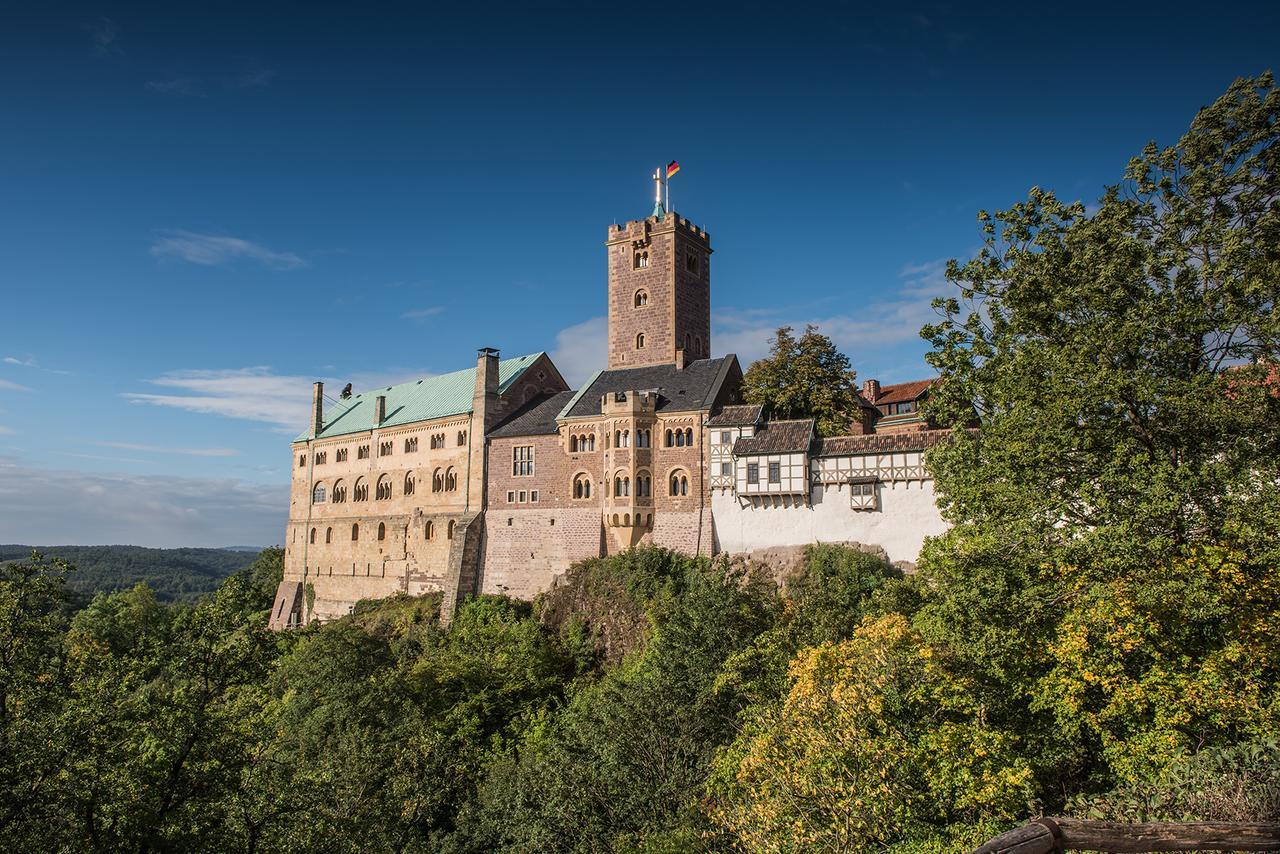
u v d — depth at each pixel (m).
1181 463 29.59
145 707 29.00
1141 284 32.06
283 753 56.28
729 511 71.56
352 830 35.72
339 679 67.00
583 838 39.44
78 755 26.78
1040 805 28.67
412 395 102.38
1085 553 28.69
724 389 77.56
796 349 76.50
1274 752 20.34
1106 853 9.55
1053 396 30.88
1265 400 28.95
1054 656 29.80
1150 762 26.53
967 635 31.25
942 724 31.02
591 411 80.56
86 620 104.50
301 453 110.25
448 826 51.47
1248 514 25.77
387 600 92.75
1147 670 28.72
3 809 24.72
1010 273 36.22
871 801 29.03
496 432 86.56
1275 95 31.39
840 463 67.19
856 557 63.41
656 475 75.50
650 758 42.00
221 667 30.03
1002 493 31.45
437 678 65.94
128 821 26.39
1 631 27.83
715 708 45.38
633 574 71.12
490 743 60.78
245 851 30.72
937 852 28.34
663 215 90.25
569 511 80.19
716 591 53.22
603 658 69.38
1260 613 26.41
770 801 30.72
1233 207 32.81
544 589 80.25
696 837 35.09
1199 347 31.02
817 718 32.59
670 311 85.62
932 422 76.50
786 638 46.84
